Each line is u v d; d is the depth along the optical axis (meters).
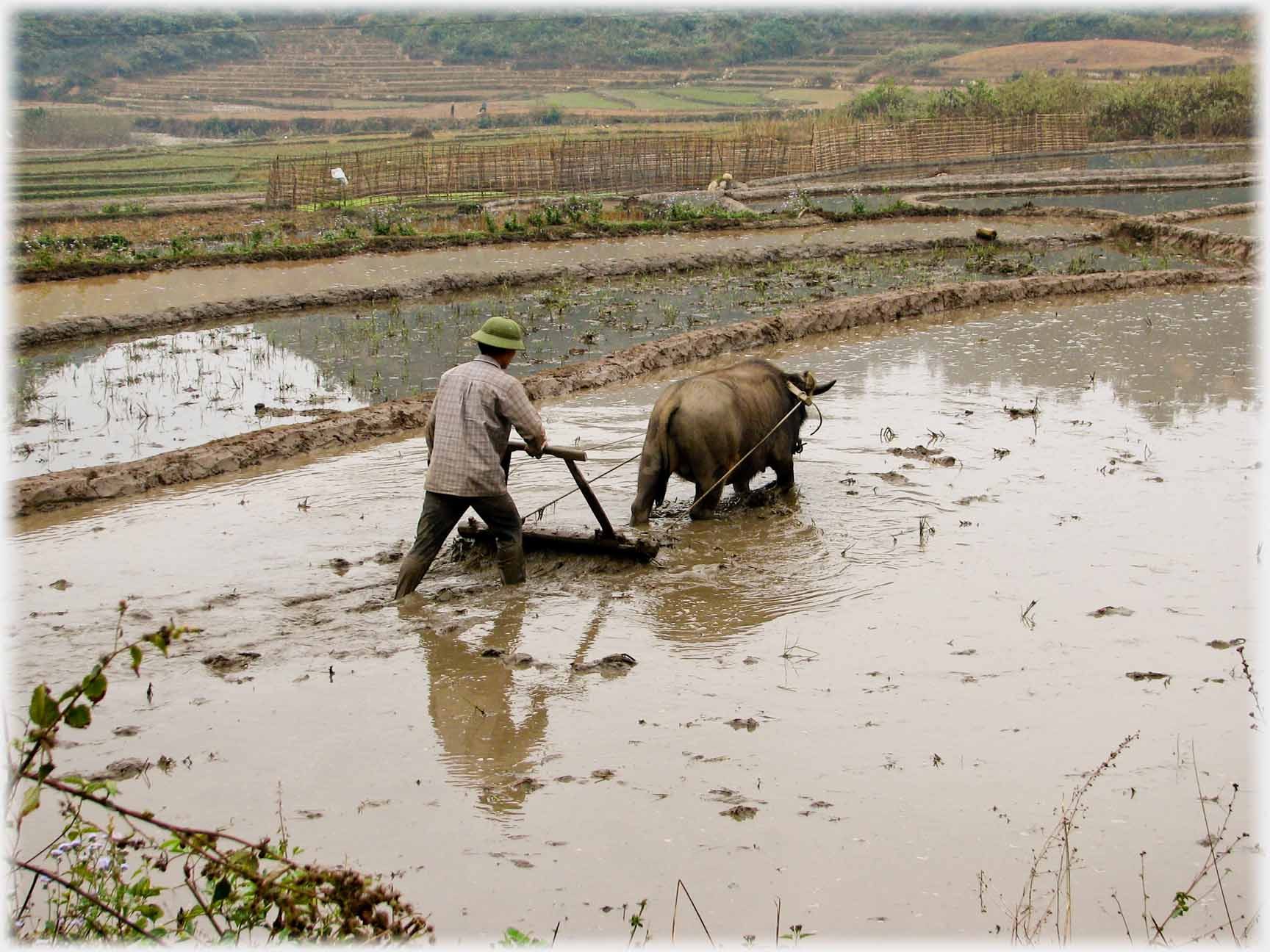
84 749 6.50
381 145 59.12
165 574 8.95
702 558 9.25
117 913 4.09
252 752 6.51
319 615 8.24
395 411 13.01
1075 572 8.85
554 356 16.30
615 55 102.81
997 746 6.49
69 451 12.23
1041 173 39.09
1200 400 13.55
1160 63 87.62
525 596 8.64
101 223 31.03
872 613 8.24
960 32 107.50
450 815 5.91
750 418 9.96
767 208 33.25
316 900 4.06
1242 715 6.80
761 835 5.71
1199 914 5.15
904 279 22.23
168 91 88.88
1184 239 25.55
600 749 6.53
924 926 5.07
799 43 104.44
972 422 12.80
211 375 15.30
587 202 30.30
